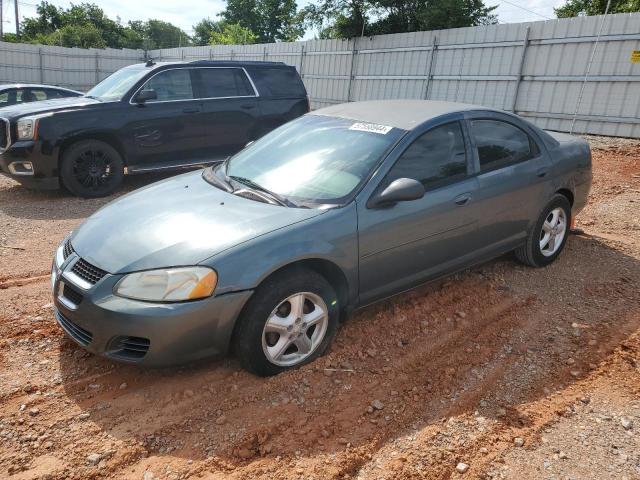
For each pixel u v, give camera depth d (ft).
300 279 10.15
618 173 30.45
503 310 13.57
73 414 9.28
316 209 10.82
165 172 31.01
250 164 13.30
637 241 18.89
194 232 10.13
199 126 27.17
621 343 12.00
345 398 9.97
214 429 9.02
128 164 25.71
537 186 14.82
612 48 38.11
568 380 10.68
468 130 13.46
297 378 10.40
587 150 16.87
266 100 29.35
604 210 23.04
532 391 10.33
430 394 10.20
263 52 75.20
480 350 11.77
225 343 9.76
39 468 8.04
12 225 20.20
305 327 10.54
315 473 8.09
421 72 52.90
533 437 9.00
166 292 9.21
